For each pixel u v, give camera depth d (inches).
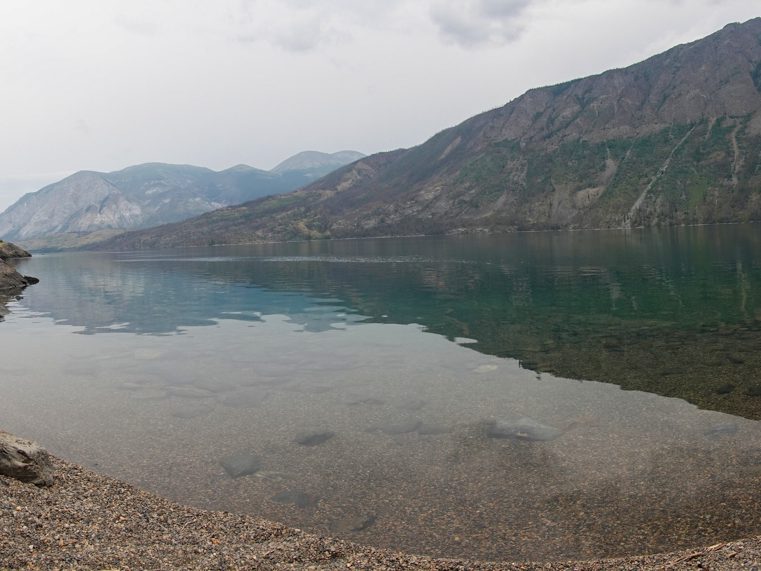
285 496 503.2
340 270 3284.9
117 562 347.6
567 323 1288.1
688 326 1181.7
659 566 362.3
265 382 872.9
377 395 790.5
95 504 452.4
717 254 3056.1
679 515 448.1
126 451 609.9
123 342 1240.2
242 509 480.1
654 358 927.7
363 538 433.1
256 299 1996.8
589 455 567.8
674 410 682.2
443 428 657.0
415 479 531.8
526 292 1878.7
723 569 343.9
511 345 1078.4
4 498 422.0
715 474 513.7
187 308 1813.5
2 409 767.1
